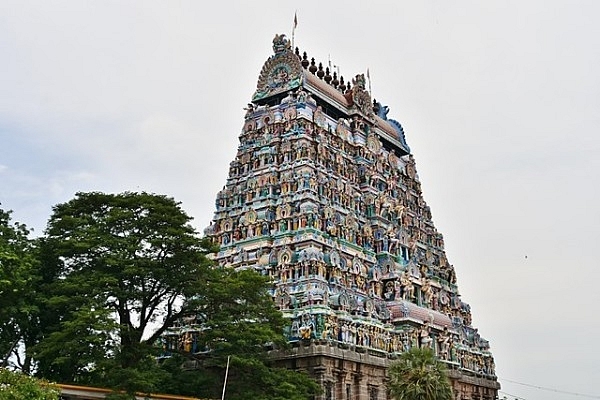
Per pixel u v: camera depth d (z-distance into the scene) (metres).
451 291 124.94
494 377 118.12
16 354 71.06
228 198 109.62
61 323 63.66
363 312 95.00
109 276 66.69
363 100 125.31
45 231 73.38
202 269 72.81
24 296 66.69
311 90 114.31
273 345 86.56
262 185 105.69
